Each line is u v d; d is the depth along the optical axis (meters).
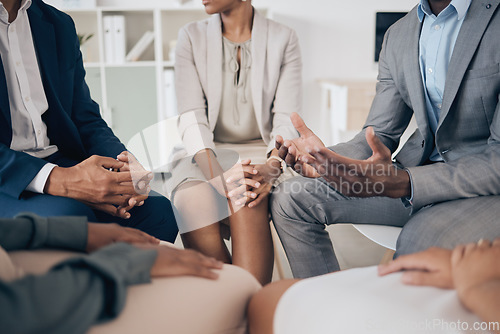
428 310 0.54
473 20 1.13
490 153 1.04
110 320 0.53
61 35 1.35
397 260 0.64
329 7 3.61
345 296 0.57
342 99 3.14
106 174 1.10
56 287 0.47
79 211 1.06
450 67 1.14
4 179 1.05
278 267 1.54
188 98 1.76
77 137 1.34
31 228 0.64
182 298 0.60
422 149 1.26
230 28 1.79
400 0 3.62
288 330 0.57
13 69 1.22
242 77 1.77
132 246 0.63
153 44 3.55
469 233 0.95
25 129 1.25
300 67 1.83
